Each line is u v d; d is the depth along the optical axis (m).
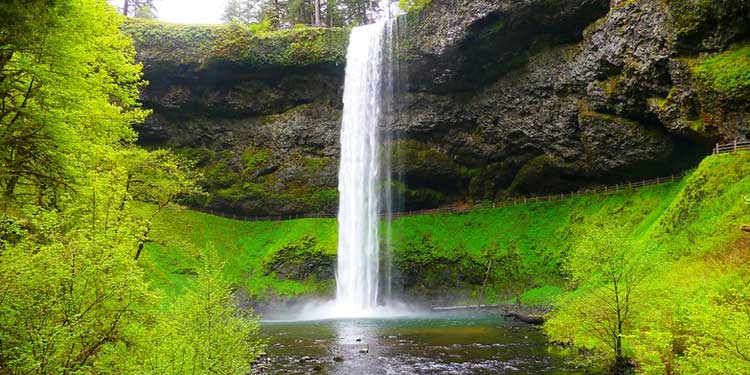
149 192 22.48
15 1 9.74
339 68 55.12
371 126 54.44
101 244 8.70
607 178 46.91
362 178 54.75
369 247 52.72
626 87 39.44
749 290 10.26
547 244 45.34
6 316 7.29
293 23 72.44
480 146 53.66
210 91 56.75
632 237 35.56
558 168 49.75
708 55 33.78
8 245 8.20
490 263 46.75
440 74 49.88
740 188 24.84
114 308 8.55
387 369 18.17
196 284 12.91
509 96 49.38
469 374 16.92
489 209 53.12
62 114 11.28
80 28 11.93
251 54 53.34
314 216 58.25
